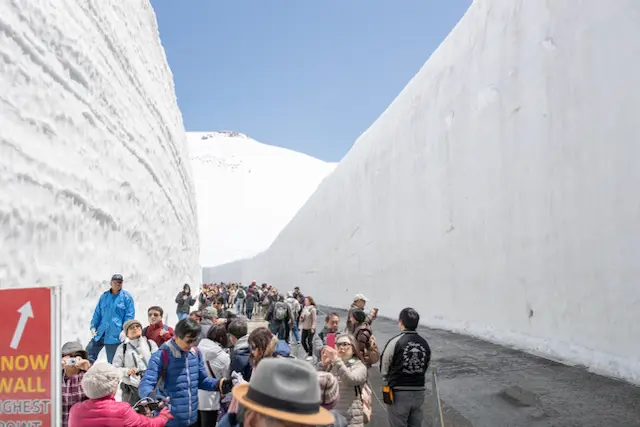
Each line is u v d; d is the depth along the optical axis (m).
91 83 6.70
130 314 5.87
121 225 7.84
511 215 8.14
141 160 9.40
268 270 38.91
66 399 3.71
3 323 2.44
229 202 91.69
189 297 12.25
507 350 7.59
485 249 9.06
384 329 12.25
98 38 7.19
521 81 7.88
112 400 3.14
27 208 4.77
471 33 9.88
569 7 6.68
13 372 2.43
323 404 3.26
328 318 6.58
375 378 7.50
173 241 13.54
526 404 4.95
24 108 4.84
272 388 1.66
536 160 7.43
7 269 4.40
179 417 3.81
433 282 11.56
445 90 11.02
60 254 5.45
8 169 4.48
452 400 5.47
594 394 5.00
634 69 5.48
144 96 10.22
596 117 6.11
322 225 24.73
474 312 9.48
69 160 5.82
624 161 5.61
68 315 5.54
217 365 4.50
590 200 6.19
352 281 19.30
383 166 15.72
